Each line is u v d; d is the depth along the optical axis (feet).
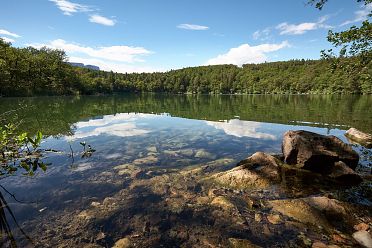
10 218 18.58
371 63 27.30
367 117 78.74
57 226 17.71
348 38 26.73
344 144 31.65
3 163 26.50
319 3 28.48
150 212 19.81
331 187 25.14
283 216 19.12
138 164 31.48
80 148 38.75
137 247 15.64
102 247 15.58
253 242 16.06
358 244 15.87
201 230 17.44
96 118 75.92
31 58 223.10
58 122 63.87
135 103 164.55
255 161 29.81
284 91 401.49
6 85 172.35
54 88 236.02
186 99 237.45
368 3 26.18
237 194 23.11
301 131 33.81
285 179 26.76
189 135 50.70
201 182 25.79
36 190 23.47
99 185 24.86
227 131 55.62
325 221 18.47
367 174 29.40
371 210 20.24
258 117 82.23
